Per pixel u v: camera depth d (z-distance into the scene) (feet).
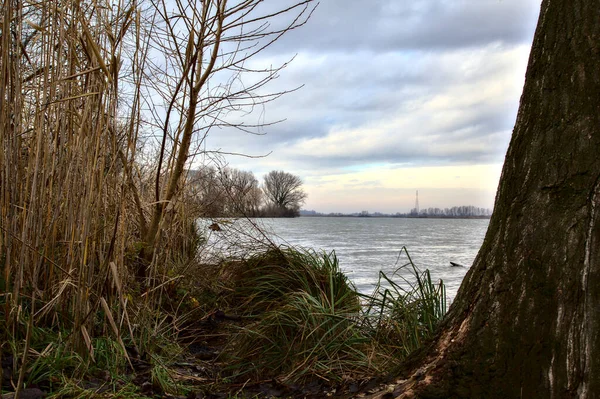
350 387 10.28
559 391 6.73
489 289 7.70
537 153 7.46
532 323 7.11
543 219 7.23
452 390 7.64
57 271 11.69
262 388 11.85
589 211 6.83
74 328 10.48
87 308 11.19
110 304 12.12
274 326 13.98
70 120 11.72
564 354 6.75
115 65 11.44
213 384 11.94
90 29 12.19
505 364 7.27
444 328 8.55
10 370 9.37
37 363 9.47
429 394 7.79
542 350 6.96
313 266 18.29
